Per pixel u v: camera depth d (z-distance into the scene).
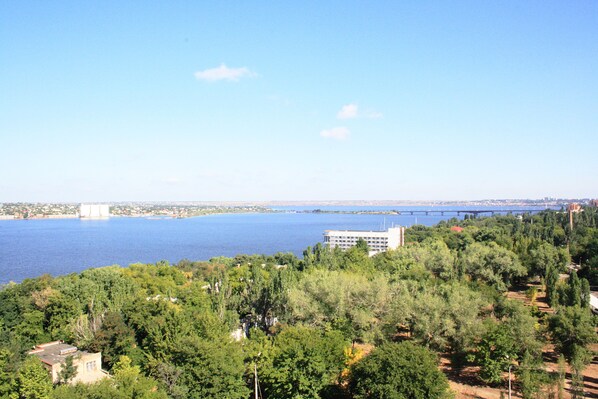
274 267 173.00
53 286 118.12
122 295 111.69
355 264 155.50
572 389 71.25
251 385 70.81
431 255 167.25
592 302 131.38
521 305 91.00
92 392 55.81
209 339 75.75
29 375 61.22
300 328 80.19
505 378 81.31
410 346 66.00
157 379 65.38
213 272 175.75
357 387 63.94
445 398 62.44
